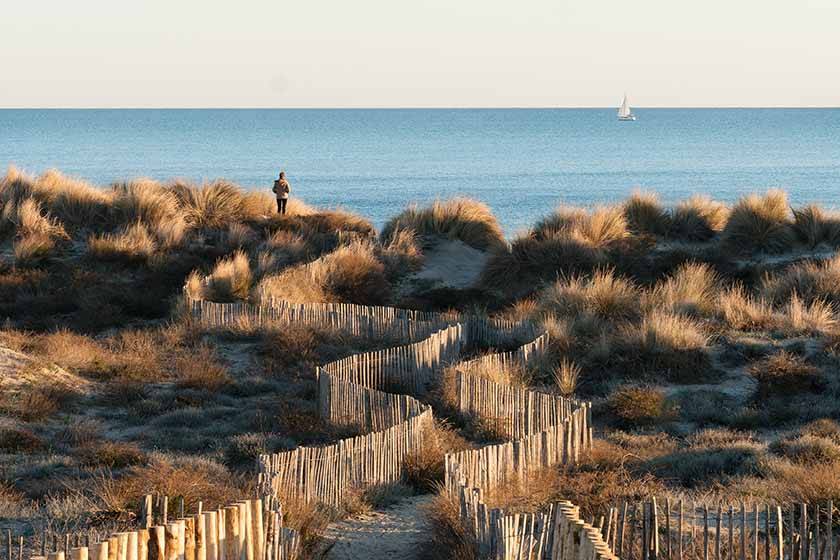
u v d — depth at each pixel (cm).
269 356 4891
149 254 6581
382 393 3612
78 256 6612
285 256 6756
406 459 3155
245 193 7869
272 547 1903
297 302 5784
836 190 18738
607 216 6881
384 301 6253
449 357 4700
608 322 5212
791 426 3803
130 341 5088
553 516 2169
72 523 2503
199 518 1739
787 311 5325
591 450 3228
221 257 6706
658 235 7069
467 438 3688
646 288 5997
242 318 5316
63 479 2989
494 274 6494
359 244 6644
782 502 2714
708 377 4519
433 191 19075
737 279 6216
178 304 5597
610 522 2191
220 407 4128
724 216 7300
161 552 1656
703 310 5406
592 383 4462
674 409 4003
